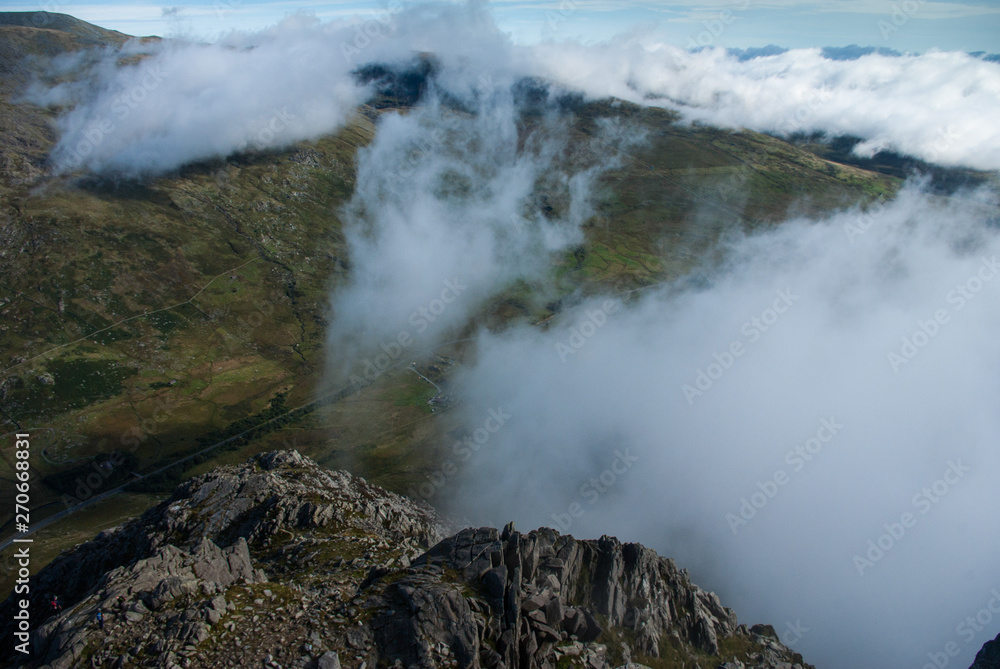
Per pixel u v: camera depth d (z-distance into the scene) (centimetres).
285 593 4931
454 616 4584
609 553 7200
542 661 4841
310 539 7100
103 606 4538
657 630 7169
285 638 4353
